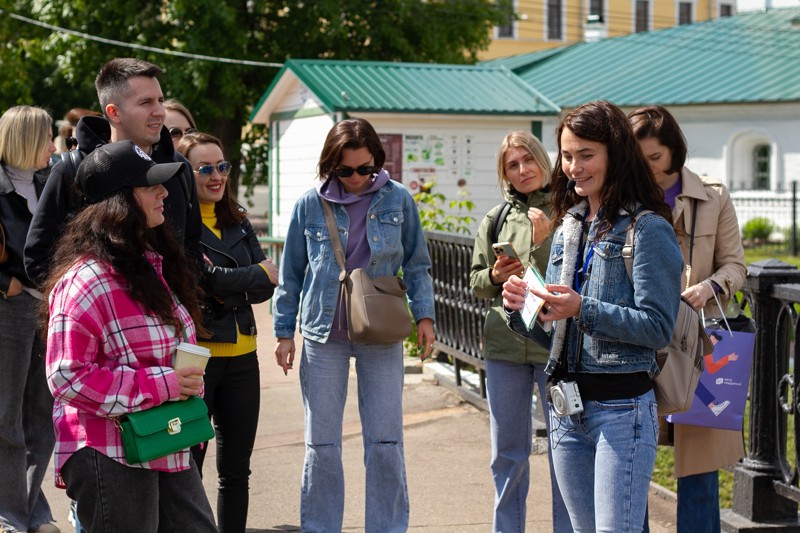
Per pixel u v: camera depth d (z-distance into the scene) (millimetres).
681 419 4070
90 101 33781
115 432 3109
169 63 22531
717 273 4109
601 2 42594
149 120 3949
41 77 32719
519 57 31828
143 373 3066
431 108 13133
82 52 23391
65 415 3184
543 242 4383
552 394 3309
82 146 3869
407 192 4641
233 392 4445
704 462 4172
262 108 14898
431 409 7371
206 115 23312
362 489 5691
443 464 6051
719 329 4137
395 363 4531
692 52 28422
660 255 3160
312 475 4473
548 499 5438
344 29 23094
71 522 5090
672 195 4172
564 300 3143
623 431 3217
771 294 4750
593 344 3240
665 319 3139
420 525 5070
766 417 4840
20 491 4773
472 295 7383
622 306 3203
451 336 7941
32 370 4895
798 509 5000
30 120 4730
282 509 5363
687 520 4258
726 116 25672
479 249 4625
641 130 4004
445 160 13453
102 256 3080
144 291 3113
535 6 41375
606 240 3238
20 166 4746
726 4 45312
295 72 13562
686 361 3389
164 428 3086
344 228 4469
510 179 4547
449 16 24938
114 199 3117
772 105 24859
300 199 4555
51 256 3732
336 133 4387
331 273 4441
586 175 3252
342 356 4488
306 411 4539
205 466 6074
